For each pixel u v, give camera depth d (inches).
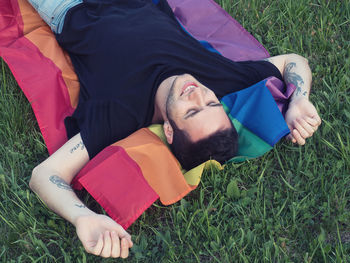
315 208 102.3
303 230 98.1
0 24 136.3
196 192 106.0
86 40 126.5
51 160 101.2
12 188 105.3
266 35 148.2
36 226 98.9
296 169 109.5
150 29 122.0
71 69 128.4
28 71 122.2
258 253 93.5
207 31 145.1
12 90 127.0
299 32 147.2
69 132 113.8
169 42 119.8
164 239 95.2
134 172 98.1
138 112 113.0
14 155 112.3
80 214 89.4
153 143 103.9
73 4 132.2
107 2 133.6
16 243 97.0
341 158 110.5
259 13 153.9
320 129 119.2
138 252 94.5
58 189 94.8
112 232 84.9
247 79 122.2
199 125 103.3
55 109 118.2
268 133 109.2
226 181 107.3
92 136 107.8
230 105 114.7
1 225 100.0
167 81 111.3
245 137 111.7
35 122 122.8
